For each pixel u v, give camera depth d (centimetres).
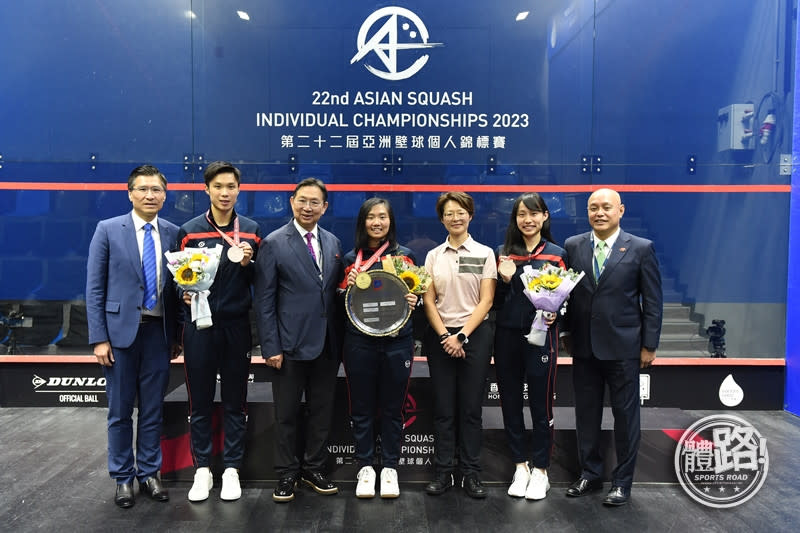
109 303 246
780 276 369
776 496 262
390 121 359
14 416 366
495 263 261
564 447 277
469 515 243
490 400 370
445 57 356
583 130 359
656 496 263
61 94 361
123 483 253
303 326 247
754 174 364
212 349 250
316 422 260
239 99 358
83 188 364
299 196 250
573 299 260
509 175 360
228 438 260
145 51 358
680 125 361
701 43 359
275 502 254
